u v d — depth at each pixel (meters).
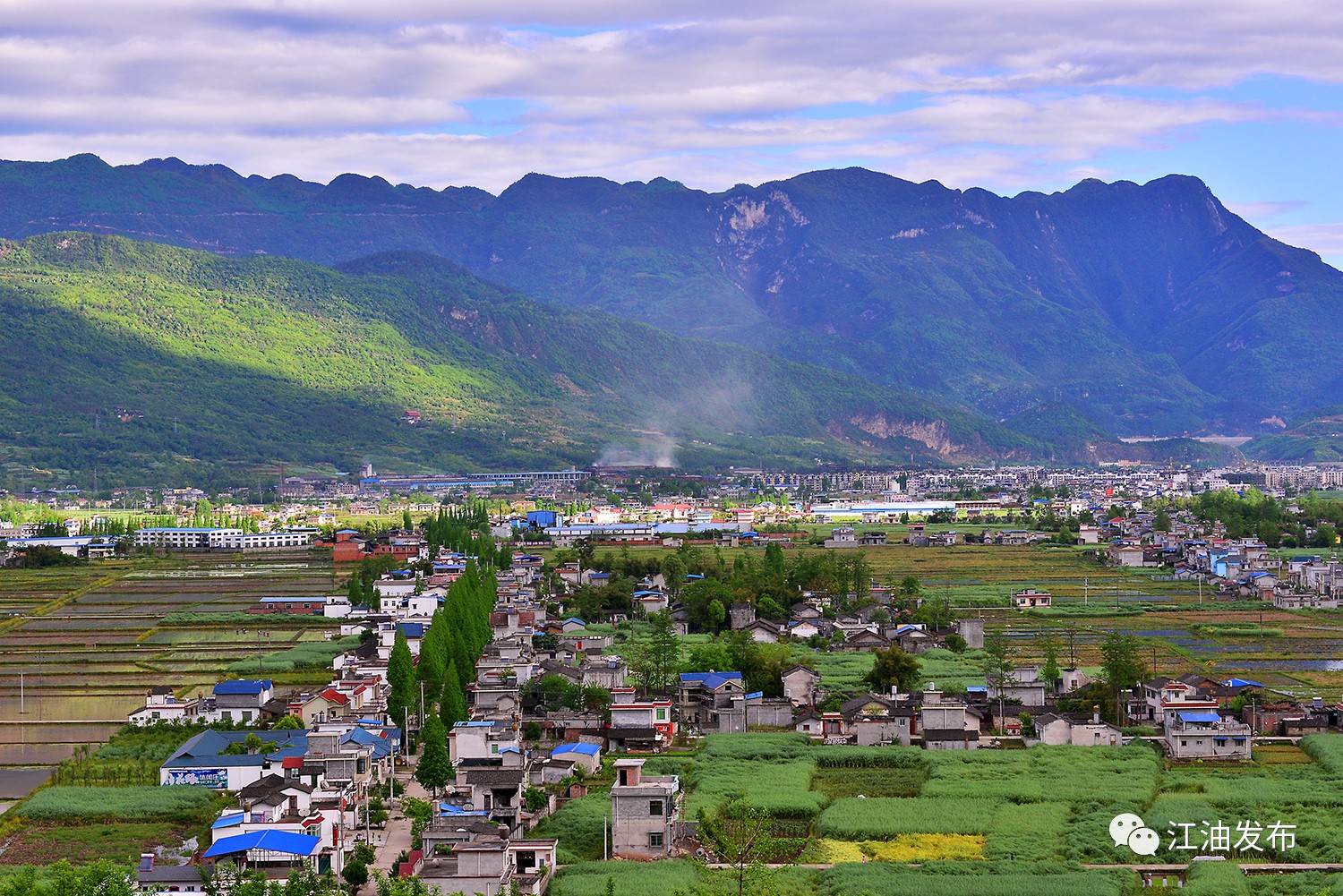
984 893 182.75
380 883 183.88
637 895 181.75
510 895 176.75
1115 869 194.25
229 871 182.12
